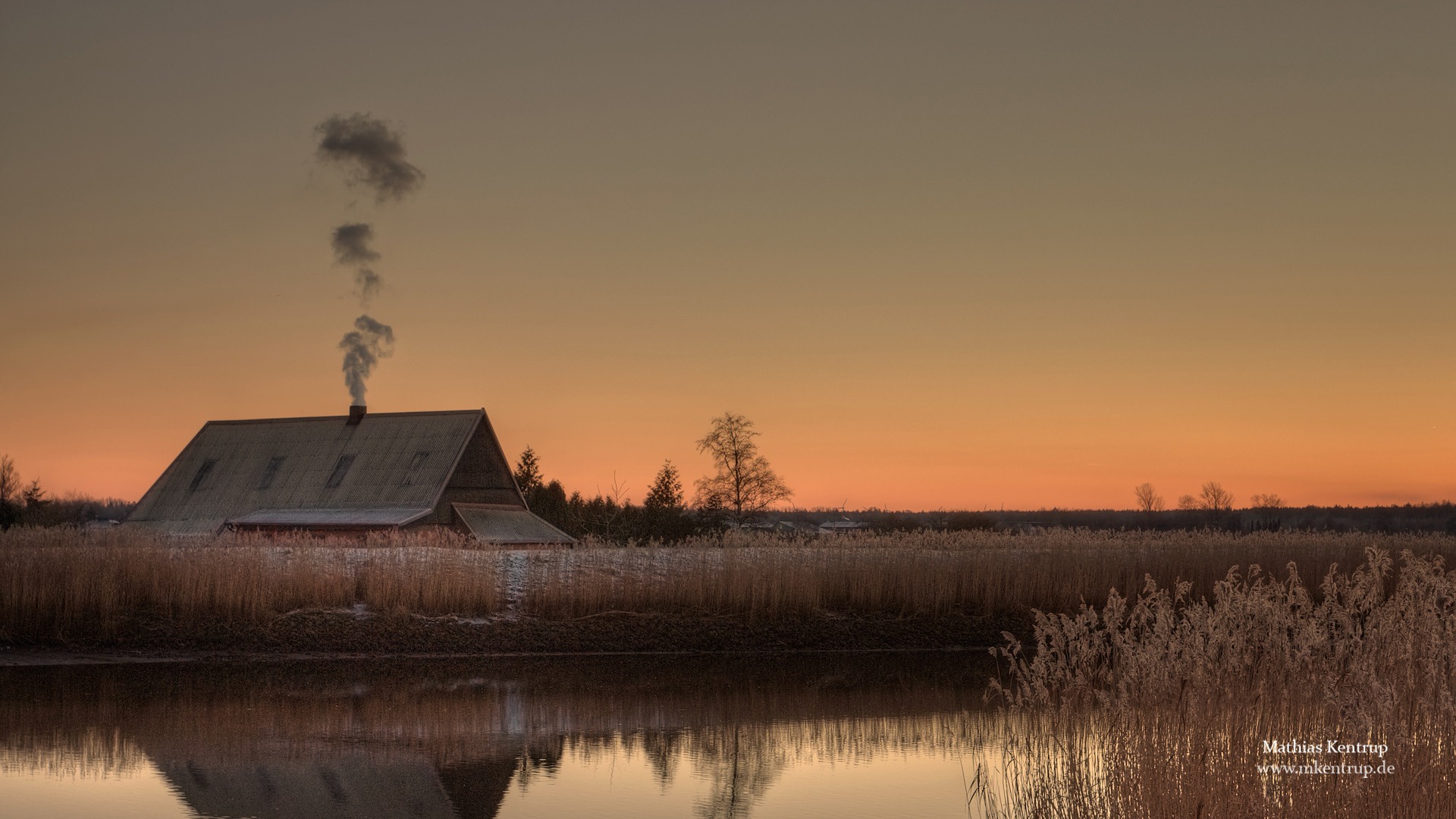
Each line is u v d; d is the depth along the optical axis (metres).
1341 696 11.16
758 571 33.56
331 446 63.50
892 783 16.66
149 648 27.86
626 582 32.59
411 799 15.68
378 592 30.84
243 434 66.94
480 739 19.58
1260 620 12.77
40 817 14.42
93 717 20.77
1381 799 10.66
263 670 26.34
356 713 21.62
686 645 30.78
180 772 16.88
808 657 29.97
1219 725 11.94
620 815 14.95
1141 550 38.09
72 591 28.30
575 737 19.80
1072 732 13.46
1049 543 38.66
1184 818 11.39
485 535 58.12
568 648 30.02
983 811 15.05
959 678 26.70
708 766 17.73
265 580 30.03
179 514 63.44
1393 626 11.98
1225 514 134.50
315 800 15.50
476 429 61.47
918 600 33.88
